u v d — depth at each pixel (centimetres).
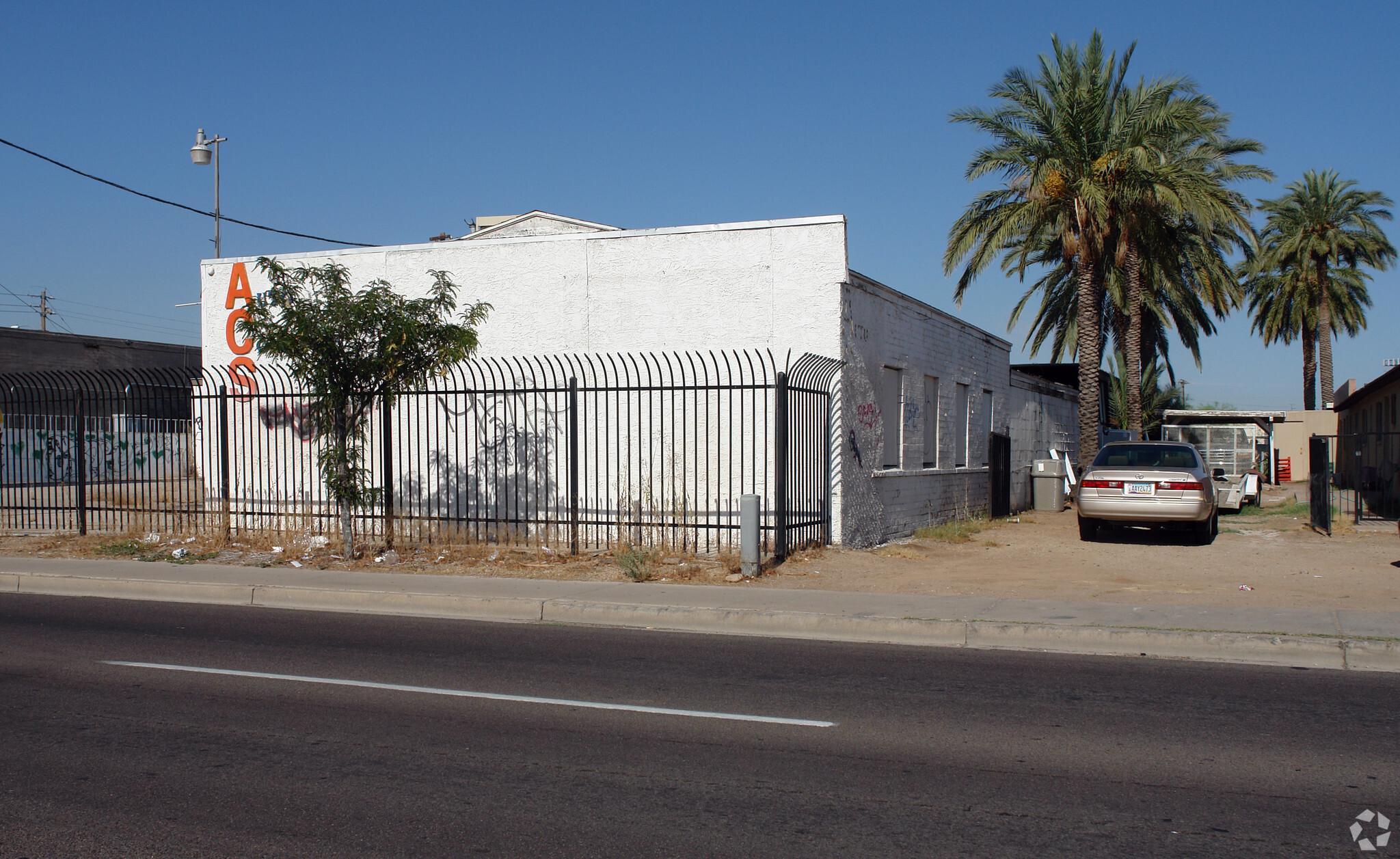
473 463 1620
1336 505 2373
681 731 626
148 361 3553
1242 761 568
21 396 2030
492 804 494
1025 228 2481
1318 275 4181
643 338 1530
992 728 633
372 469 1594
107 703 686
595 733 619
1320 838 457
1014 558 1452
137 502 1775
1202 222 2220
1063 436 3058
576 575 1245
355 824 466
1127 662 840
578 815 480
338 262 1705
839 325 1438
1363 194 4009
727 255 1493
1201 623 915
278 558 1374
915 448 1762
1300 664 834
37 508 1658
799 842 448
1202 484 1595
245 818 473
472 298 1627
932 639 936
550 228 2539
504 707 681
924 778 538
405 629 988
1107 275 2867
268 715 656
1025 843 448
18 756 568
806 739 609
